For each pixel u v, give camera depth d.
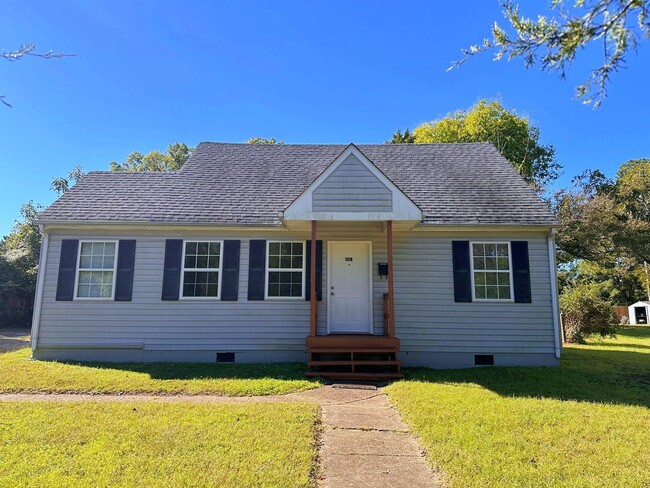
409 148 14.75
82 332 10.78
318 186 9.73
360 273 11.28
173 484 3.87
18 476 4.01
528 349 10.69
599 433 5.42
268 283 11.08
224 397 7.42
